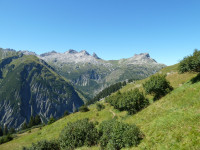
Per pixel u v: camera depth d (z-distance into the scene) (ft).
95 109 213.66
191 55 105.50
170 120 59.88
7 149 164.76
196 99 67.36
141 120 85.61
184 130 47.55
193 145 39.73
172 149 42.50
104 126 76.74
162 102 92.84
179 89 100.17
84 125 82.84
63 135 78.89
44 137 174.09
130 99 119.96
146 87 125.18
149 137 55.77
